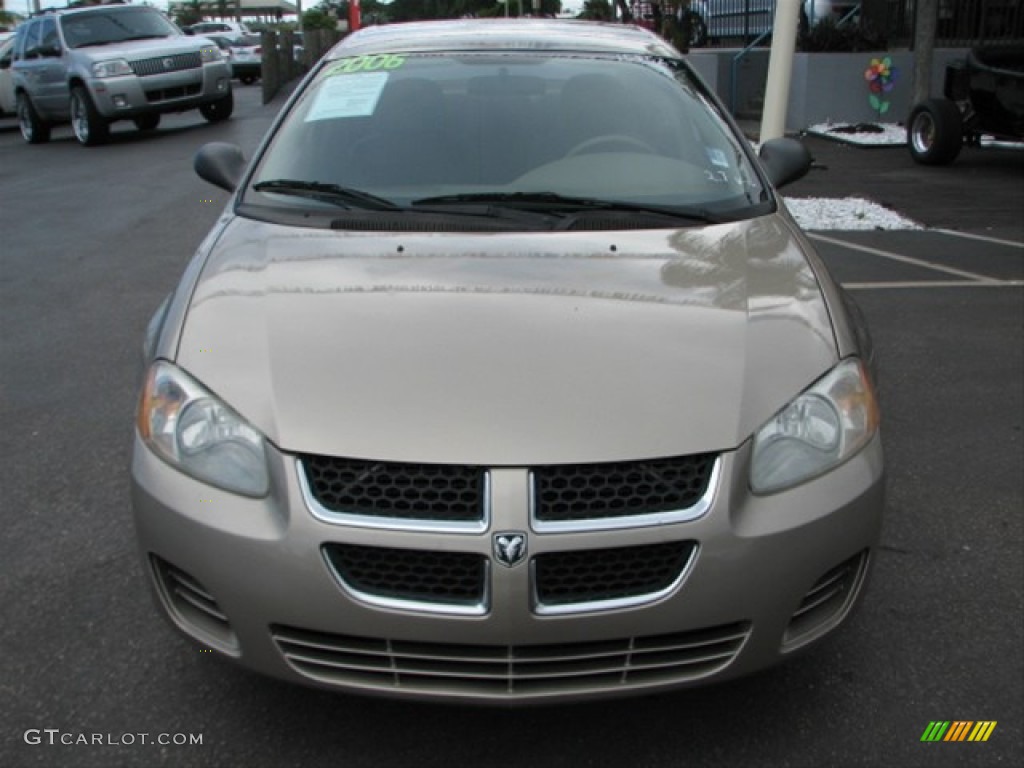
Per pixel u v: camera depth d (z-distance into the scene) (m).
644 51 4.21
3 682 2.87
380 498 2.32
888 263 8.02
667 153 3.68
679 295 2.81
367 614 2.30
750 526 2.37
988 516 3.88
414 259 3.00
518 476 2.29
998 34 17.02
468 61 4.04
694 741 2.66
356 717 2.73
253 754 2.60
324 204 3.42
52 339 6.04
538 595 2.30
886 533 3.75
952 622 3.19
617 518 2.31
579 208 3.39
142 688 2.85
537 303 2.74
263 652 2.41
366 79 3.97
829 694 2.84
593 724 2.72
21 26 17.59
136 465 2.59
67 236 9.08
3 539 3.66
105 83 15.62
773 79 10.13
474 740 2.65
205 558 2.40
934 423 4.79
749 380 2.52
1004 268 7.82
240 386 2.51
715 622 2.36
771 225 3.36
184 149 15.00
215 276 2.97
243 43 33.62
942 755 2.61
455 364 2.50
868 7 18.12
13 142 18.17
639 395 2.44
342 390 2.45
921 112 13.40
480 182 3.51
